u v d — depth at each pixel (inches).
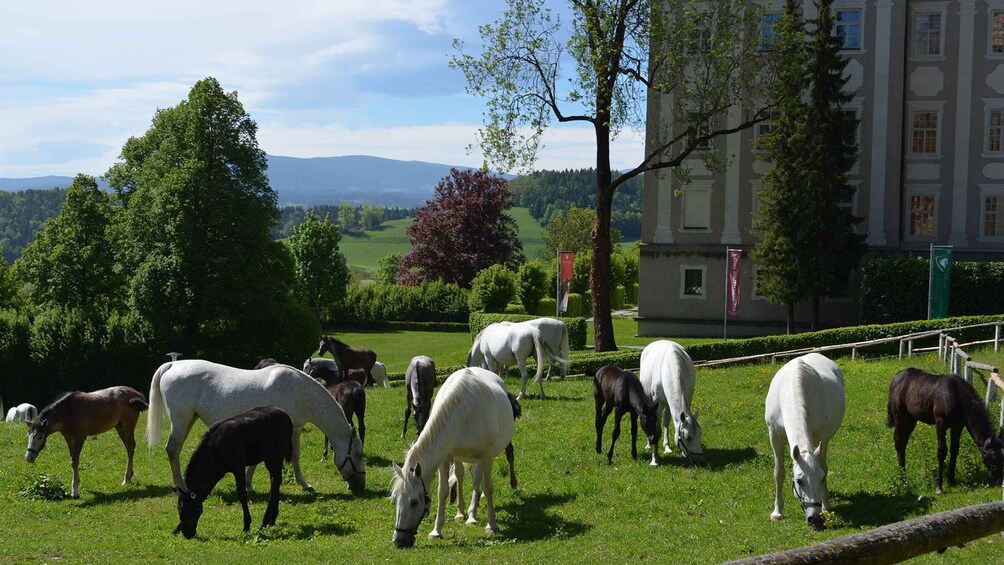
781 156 1567.4
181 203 1501.0
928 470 467.8
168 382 518.9
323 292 2935.5
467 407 406.0
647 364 583.5
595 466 557.0
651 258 1819.6
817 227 1530.5
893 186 1720.0
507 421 439.2
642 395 551.2
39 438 510.3
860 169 1734.7
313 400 520.7
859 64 1724.9
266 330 1576.0
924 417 454.9
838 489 464.8
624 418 716.0
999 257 1702.8
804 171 1525.6
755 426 656.4
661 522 429.4
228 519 467.8
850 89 1729.8
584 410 769.6
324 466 603.2
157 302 1497.3
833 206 1536.7
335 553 376.8
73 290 1747.0
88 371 1486.2
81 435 530.6
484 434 414.0
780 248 1556.3
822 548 152.5
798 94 1534.2
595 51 1238.9
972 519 176.7
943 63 1722.4
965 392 433.1
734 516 434.3
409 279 3100.4
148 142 1791.3
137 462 631.2
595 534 406.9
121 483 563.2
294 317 1610.5
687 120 1338.6
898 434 478.0
